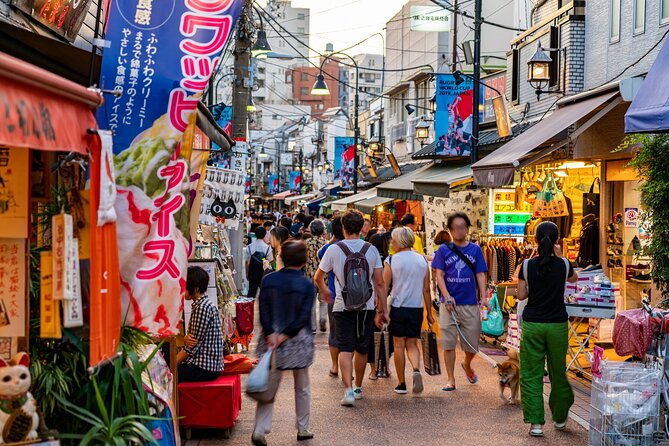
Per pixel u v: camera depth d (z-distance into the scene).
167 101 5.19
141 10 5.34
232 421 7.45
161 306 5.04
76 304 3.96
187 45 5.29
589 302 9.50
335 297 9.79
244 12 15.62
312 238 15.10
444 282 9.64
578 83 16.48
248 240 25.78
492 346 13.15
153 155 5.13
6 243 4.28
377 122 48.59
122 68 5.21
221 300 10.13
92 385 4.78
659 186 8.23
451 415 8.45
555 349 7.66
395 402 9.06
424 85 36.59
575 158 13.66
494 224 16.11
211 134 7.80
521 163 11.52
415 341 9.46
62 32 7.75
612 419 6.91
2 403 4.00
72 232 3.94
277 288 7.12
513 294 13.38
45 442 4.05
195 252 10.32
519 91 20.20
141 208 5.06
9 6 6.50
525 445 7.32
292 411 8.63
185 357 7.64
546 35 17.67
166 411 5.85
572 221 16.16
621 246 13.91
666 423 7.09
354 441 7.45
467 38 33.31
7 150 4.28
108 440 4.42
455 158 21.97
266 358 6.89
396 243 9.51
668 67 7.71
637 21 14.10
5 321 4.26
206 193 13.13
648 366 7.23
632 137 9.02
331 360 11.67
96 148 4.12
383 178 34.03
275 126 98.75
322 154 64.12
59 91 3.74
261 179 90.12
